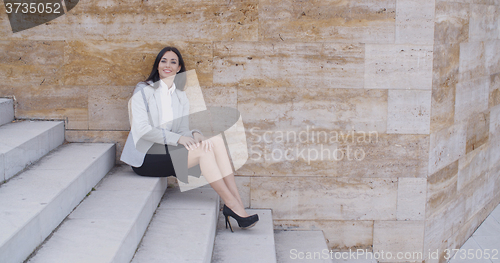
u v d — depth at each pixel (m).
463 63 3.93
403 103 3.52
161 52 3.19
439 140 3.71
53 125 3.36
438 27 3.47
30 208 2.11
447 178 3.92
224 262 2.73
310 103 3.52
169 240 2.59
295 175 3.64
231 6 3.39
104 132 3.56
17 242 1.85
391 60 3.46
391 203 3.67
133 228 2.39
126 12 3.41
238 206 3.10
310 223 3.71
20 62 3.47
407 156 3.60
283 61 3.46
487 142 4.70
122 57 3.47
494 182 5.07
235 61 3.46
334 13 3.40
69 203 2.51
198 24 3.42
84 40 3.45
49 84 3.50
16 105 3.52
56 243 2.12
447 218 4.04
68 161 2.97
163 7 3.40
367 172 3.63
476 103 4.30
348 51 3.45
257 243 3.02
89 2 3.41
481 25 4.20
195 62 3.46
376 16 3.40
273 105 3.52
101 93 3.52
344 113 3.54
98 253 2.02
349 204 3.68
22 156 2.75
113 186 3.01
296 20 3.41
